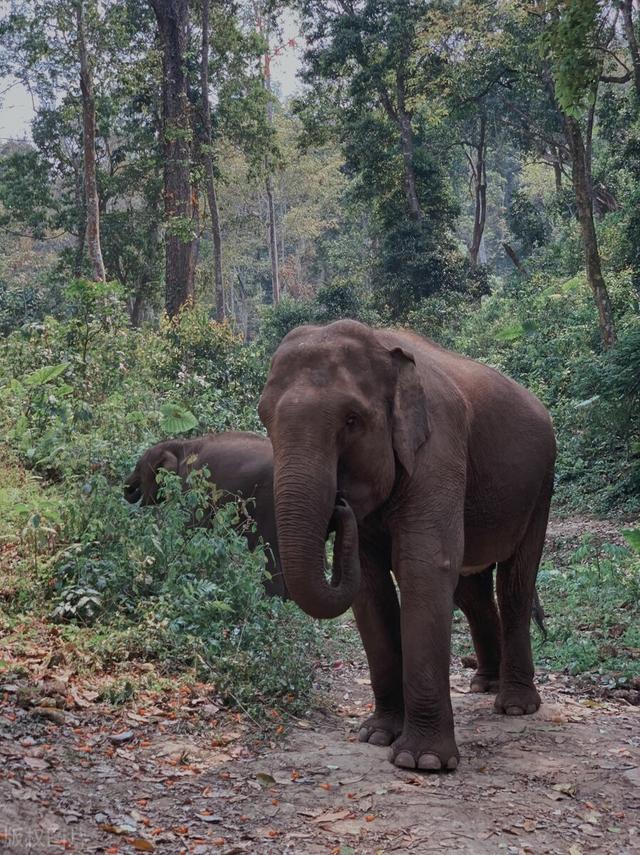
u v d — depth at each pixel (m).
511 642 6.72
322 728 6.05
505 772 5.33
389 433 5.14
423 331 39.34
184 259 32.03
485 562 6.53
